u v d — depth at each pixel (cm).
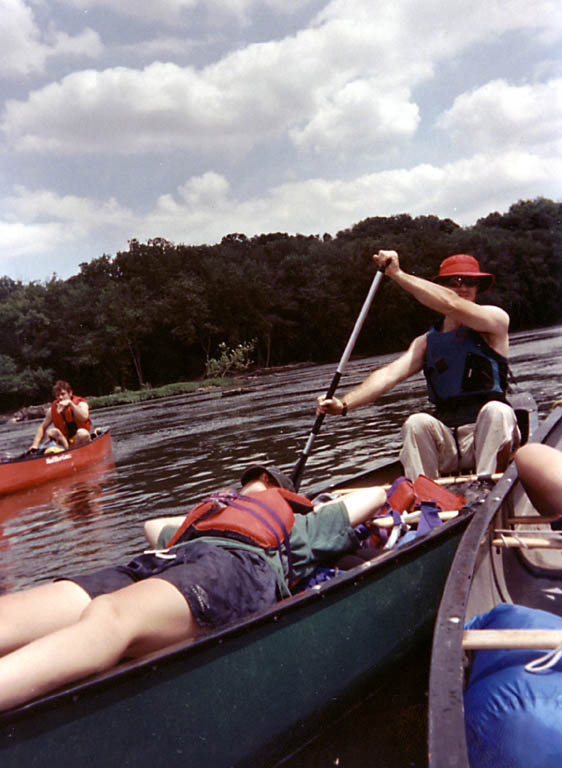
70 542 543
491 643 178
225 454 912
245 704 201
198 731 190
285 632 212
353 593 235
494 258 8144
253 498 249
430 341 404
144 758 180
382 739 219
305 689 218
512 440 373
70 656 172
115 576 221
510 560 293
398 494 318
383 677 251
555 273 8975
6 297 7294
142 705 179
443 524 285
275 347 6912
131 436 1395
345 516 265
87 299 6600
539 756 163
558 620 199
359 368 3170
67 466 938
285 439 966
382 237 8338
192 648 186
